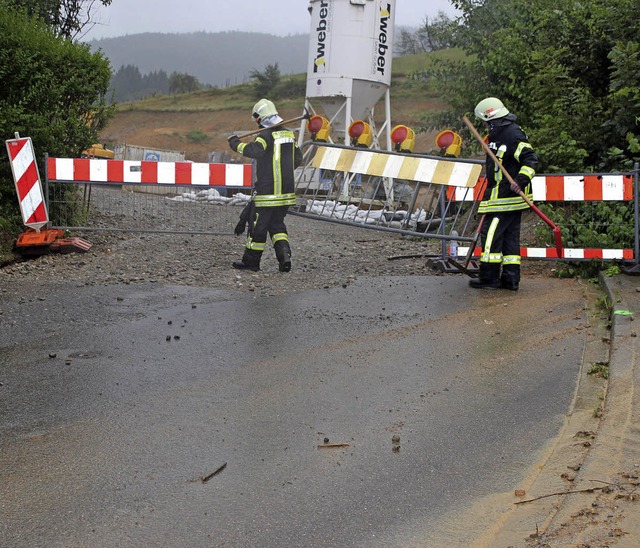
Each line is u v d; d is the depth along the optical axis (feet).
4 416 16.15
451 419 15.61
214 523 11.60
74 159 34.60
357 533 11.25
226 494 12.53
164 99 266.98
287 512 11.91
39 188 33.68
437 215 44.19
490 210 27.81
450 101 56.13
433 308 25.34
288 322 23.67
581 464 12.68
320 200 55.77
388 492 12.51
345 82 68.64
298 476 13.16
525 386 17.42
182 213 46.62
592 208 31.89
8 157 35.17
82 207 39.81
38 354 20.61
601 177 29.50
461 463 13.52
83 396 17.31
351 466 13.52
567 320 22.98
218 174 34.53
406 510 11.91
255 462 13.73
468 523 11.41
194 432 15.14
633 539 10.17
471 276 29.45
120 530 11.40
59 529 11.44
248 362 19.72
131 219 42.83
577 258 29.43
